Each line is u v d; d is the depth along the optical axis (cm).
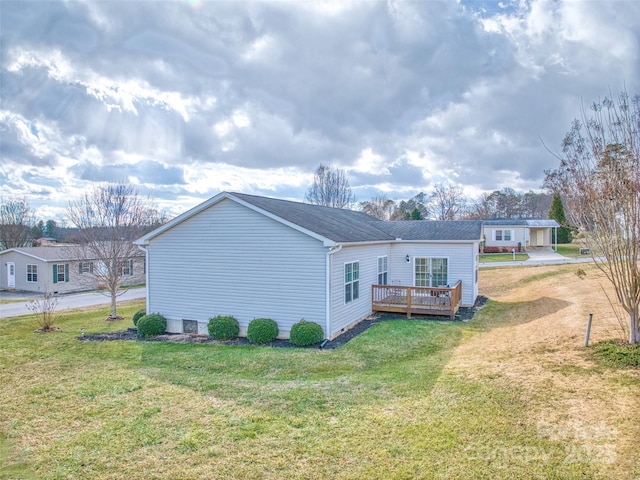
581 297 1405
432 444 475
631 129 697
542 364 720
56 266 2753
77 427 574
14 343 1172
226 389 710
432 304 1431
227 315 1234
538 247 4053
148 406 640
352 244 1208
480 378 683
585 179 766
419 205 6375
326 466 443
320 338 1084
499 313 1482
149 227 2555
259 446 494
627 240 721
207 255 1263
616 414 507
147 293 1358
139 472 450
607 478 391
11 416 622
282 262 1163
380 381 720
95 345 1135
